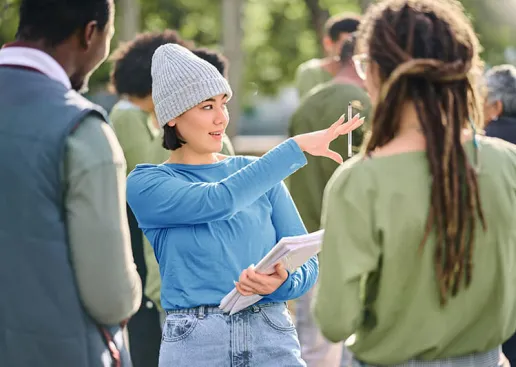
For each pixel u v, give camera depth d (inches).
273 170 151.8
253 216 157.9
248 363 153.1
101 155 130.3
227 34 719.1
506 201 126.1
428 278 124.3
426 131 123.4
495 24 834.8
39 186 129.6
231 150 205.3
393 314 126.0
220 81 158.1
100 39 138.9
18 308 131.6
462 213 123.4
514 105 240.7
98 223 129.4
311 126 250.5
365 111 244.5
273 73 1167.6
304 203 256.7
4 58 135.9
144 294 227.9
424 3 127.0
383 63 125.3
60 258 130.2
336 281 124.0
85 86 142.9
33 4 135.3
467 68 124.4
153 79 160.2
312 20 956.6
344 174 126.1
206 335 152.6
